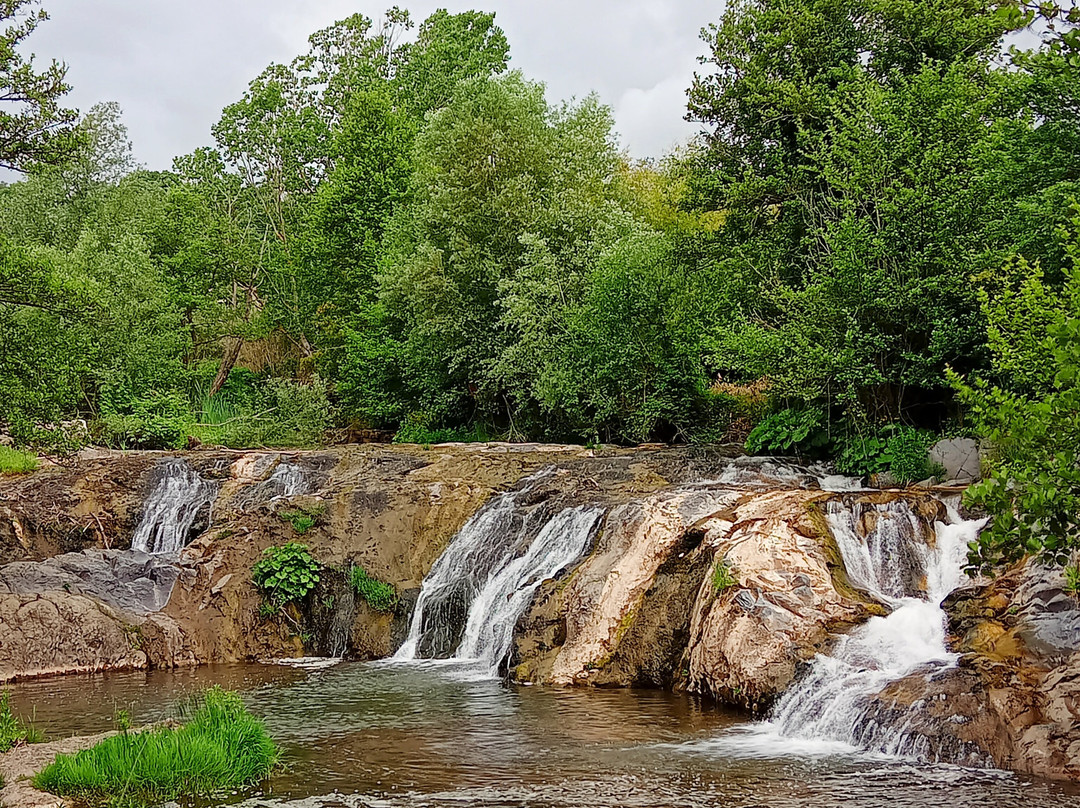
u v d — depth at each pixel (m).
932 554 15.59
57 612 19.05
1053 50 7.60
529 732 13.02
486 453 26.03
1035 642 12.20
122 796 10.01
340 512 22.73
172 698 16.05
